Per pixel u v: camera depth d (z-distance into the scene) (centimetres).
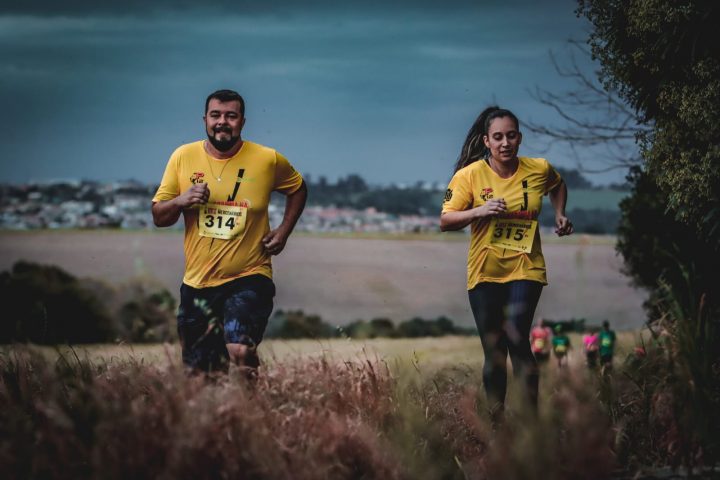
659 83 2278
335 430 1435
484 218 2030
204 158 2052
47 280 10894
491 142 2042
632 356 1973
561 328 3634
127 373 1597
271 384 1593
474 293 2028
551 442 1356
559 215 2131
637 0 2222
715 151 2114
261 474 1318
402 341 1956
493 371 1923
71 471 1321
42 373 1639
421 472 1442
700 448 1466
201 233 2008
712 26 2158
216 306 2003
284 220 2102
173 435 1300
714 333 1720
